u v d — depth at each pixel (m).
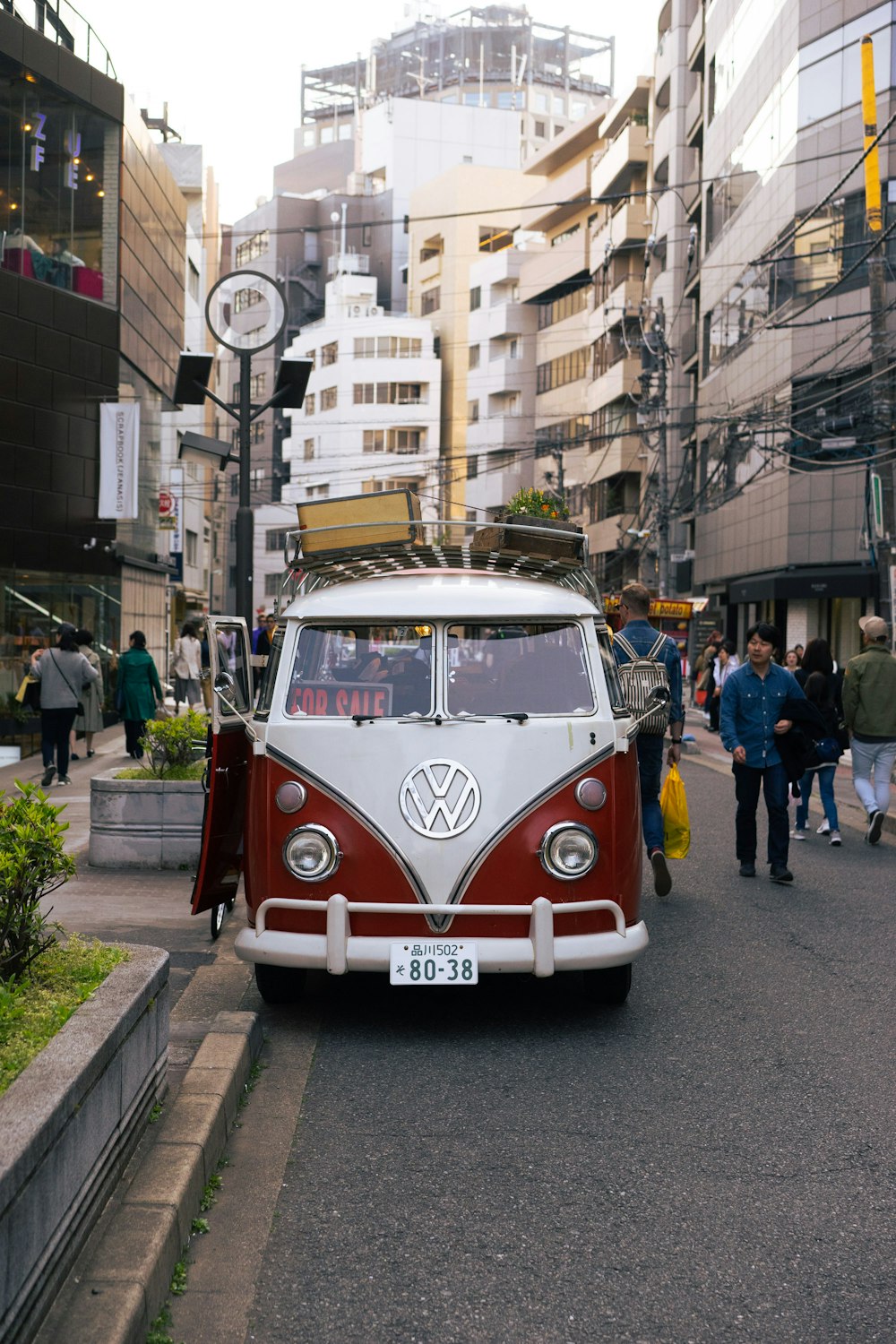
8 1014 3.57
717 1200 4.15
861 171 30.73
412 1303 3.44
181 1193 3.60
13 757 18.84
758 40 36.69
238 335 11.03
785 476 33.97
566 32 117.81
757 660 9.91
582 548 7.00
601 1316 3.39
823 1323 3.37
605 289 58.19
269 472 90.75
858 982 6.97
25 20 21.77
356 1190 4.18
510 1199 4.13
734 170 39.69
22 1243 2.70
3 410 21.19
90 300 23.55
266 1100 4.98
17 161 21.66
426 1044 5.80
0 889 3.86
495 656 6.31
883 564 19.19
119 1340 2.80
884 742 11.88
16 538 21.44
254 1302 3.42
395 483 80.06
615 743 6.03
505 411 72.69
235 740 6.29
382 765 5.91
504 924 5.76
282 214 97.62
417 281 86.56
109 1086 3.51
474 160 99.69
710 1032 6.03
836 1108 5.03
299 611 6.44
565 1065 5.52
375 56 122.94
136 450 24.00
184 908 8.24
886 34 29.95
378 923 5.78
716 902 9.16
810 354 32.50
